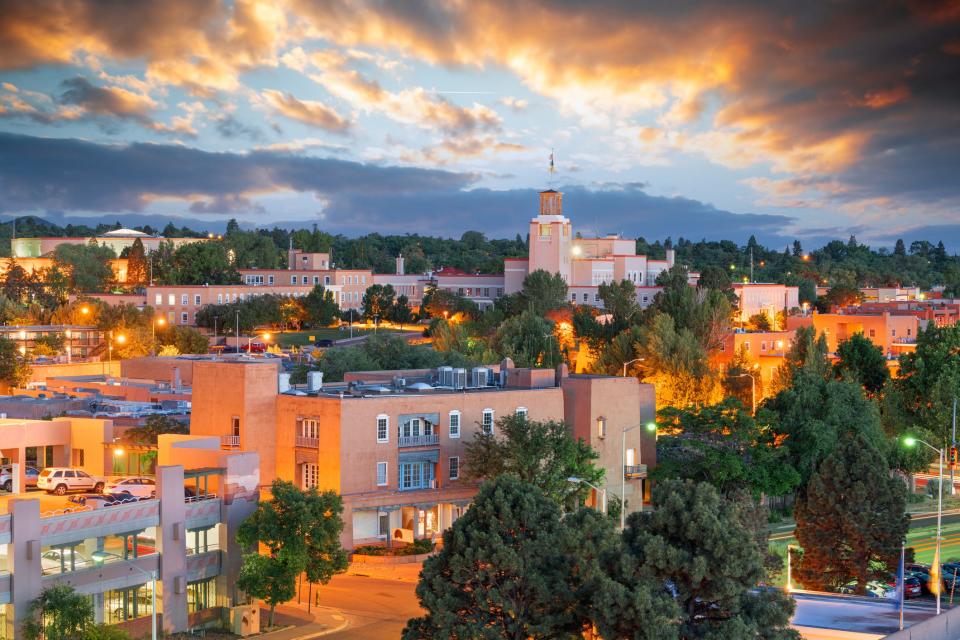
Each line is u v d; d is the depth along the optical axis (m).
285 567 68.25
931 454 122.81
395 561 84.00
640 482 103.56
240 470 72.50
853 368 147.25
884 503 81.25
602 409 100.00
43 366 149.62
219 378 89.88
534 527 54.66
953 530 103.31
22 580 59.88
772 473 107.62
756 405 143.75
